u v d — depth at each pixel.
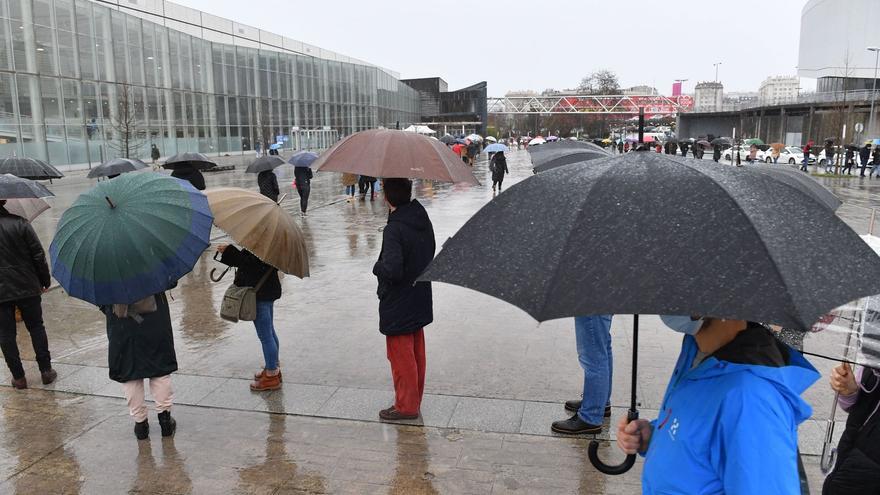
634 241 1.57
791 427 1.73
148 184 4.38
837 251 1.62
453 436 4.76
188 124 46.16
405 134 4.82
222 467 4.37
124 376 4.60
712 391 1.81
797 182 3.78
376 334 7.23
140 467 4.38
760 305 1.41
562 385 5.68
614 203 1.68
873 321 2.48
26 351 6.80
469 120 96.62
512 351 6.57
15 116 31.48
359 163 4.58
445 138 36.06
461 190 25.41
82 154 35.81
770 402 1.71
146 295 4.12
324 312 8.14
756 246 1.51
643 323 7.50
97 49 36.72
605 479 4.15
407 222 4.70
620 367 6.04
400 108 84.44
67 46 34.50
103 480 4.22
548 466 4.32
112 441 4.77
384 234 4.68
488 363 6.23
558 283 1.54
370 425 4.96
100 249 4.04
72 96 34.97
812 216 1.72
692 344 2.05
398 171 4.50
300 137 59.47
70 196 23.95
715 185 1.69
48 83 33.34
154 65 42.12
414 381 4.97
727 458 1.73
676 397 1.95
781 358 1.85
